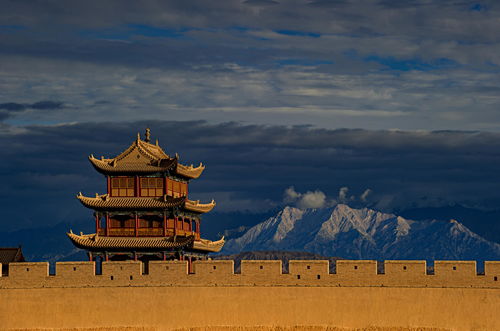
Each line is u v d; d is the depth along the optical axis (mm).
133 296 132500
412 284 128500
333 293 129875
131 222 145875
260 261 131625
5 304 132625
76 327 132000
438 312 127312
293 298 130500
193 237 141875
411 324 127750
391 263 129250
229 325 130750
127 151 147625
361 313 129000
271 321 130375
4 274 136500
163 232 145000
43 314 132250
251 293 131250
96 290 132750
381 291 129000
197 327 131000
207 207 156000
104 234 145375
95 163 146000
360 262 129875
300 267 130875
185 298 131875
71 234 142750
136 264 133125
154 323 131625
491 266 126750
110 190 146875
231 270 132000
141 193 146625
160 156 154375
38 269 133375
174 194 150500
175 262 132750
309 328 129500
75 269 133250
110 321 132000
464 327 126438
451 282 127750
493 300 126125
